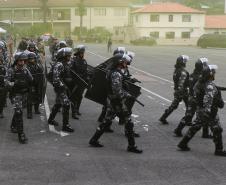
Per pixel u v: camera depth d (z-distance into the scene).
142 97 16.14
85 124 11.01
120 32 83.69
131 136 8.41
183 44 81.12
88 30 87.00
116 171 7.25
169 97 16.22
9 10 96.19
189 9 81.56
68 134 9.86
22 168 7.32
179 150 8.68
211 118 8.27
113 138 9.59
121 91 8.29
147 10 80.81
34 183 6.58
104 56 39.41
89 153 8.32
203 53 48.59
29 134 9.77
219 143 8.30
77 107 12.00
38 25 82.69
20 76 8.90
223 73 25.45
